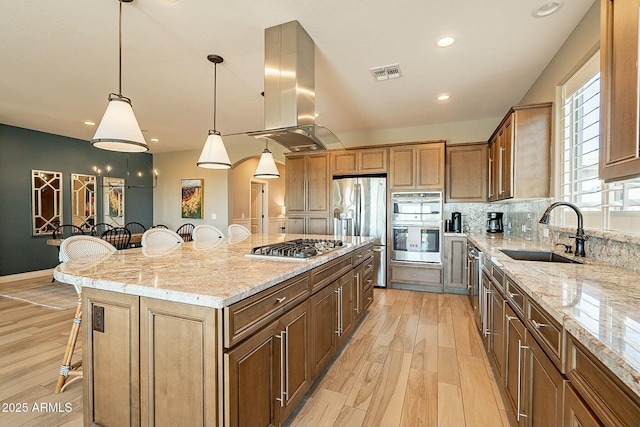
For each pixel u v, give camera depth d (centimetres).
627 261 163
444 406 186
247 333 127
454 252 434
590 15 206
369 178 468
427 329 304
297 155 511
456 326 312
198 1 197
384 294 432
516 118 279
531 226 324
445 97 369
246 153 648
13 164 500
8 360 235
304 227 505
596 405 80
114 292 137
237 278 143
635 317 91
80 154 592
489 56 270
